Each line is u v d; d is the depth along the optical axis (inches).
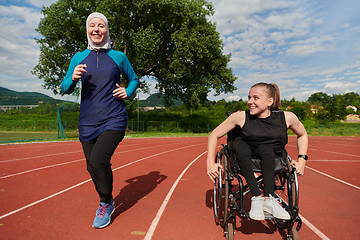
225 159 92.7
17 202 129.0
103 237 90.0
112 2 839.7
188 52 903.1
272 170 82.6
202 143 598.2
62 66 895.1
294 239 83.0
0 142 500.4
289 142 709.3
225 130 91.4
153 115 1317.7
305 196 149.9
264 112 88.7
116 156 325.7
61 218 107.8
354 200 141.9
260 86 86.7
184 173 213.2
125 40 885.8
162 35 1025.5
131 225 101.6
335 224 105.6
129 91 103.1
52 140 571.5
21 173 205.8
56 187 160.2
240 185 84.7
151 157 319.3
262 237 92.9
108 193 97.7
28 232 93.4
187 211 118.8
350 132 1327.5
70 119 802.2
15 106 1045.2
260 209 78.5
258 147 87.4
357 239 91.1
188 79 1031.0
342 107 2327.8
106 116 96.7
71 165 246.7
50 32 837.8
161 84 1179.3
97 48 100.6
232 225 84.4
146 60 885.2
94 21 98.4
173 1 902.4
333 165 278.1
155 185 169.5
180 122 1243.8
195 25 965.2
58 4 842.2
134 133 1011.9
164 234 93.2
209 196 144.0
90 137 97.7
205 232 95.3
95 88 97.3
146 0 868.6
